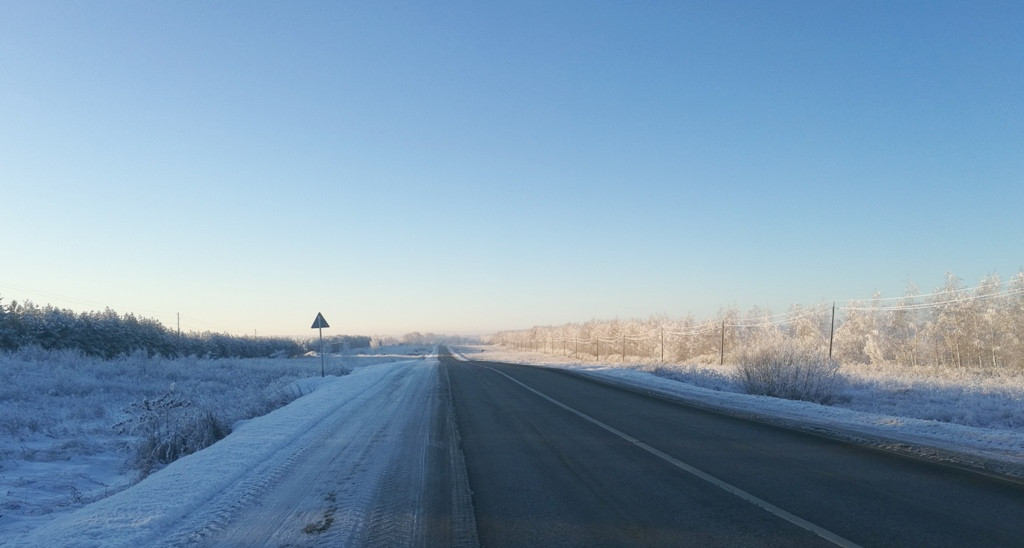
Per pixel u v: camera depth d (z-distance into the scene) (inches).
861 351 1936.5
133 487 326.6
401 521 252.2
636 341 2947.8
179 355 2309.3
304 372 1501.0
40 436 559.8
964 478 308.3
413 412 674.2
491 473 346.3
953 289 1662.2
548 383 1101.7
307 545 224.4
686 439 451.2
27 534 255.6
